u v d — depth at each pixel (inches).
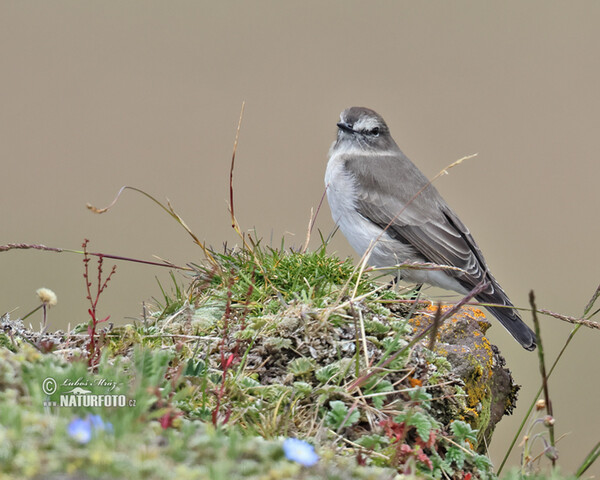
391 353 391.2
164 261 486.3
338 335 401.4
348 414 343.9
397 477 264.1
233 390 351.9
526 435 347.6
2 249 407.5
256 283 475.8
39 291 407.5
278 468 216.8
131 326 414.9
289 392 361.4
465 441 363.3
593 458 343.3
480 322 489.7
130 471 203.3
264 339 400.8
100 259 407.5
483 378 442.3
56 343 404.5
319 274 477.7
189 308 425.7
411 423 346.0
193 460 222.2
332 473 231.5
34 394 256.5
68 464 201.9
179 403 322.0
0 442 206.7
